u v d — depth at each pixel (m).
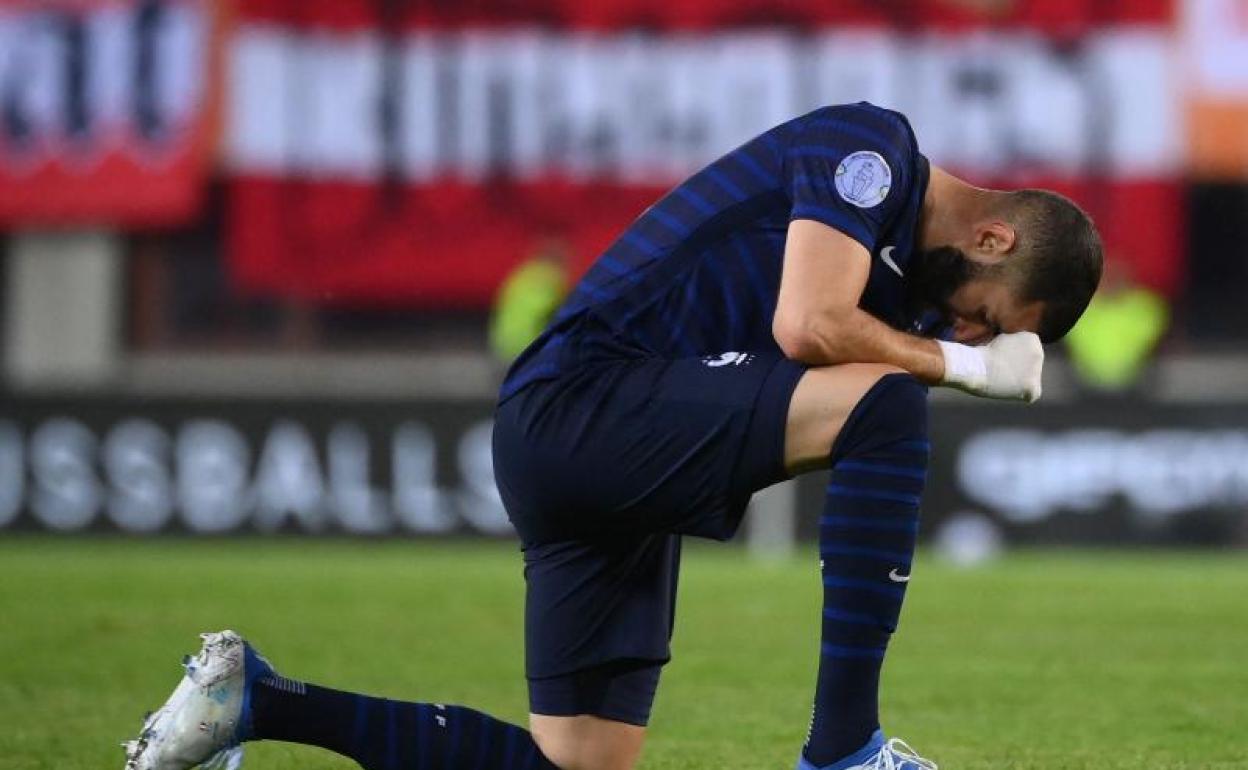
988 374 12.90
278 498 50.91
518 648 27.69
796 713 21.05
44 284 57.69
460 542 50.78
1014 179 53.16
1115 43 52.94
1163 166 53.00
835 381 12.48
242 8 54.25
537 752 13.23
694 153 53.62
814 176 12.73
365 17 54.06
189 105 54.53
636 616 13.27
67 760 17.59
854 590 12.52
